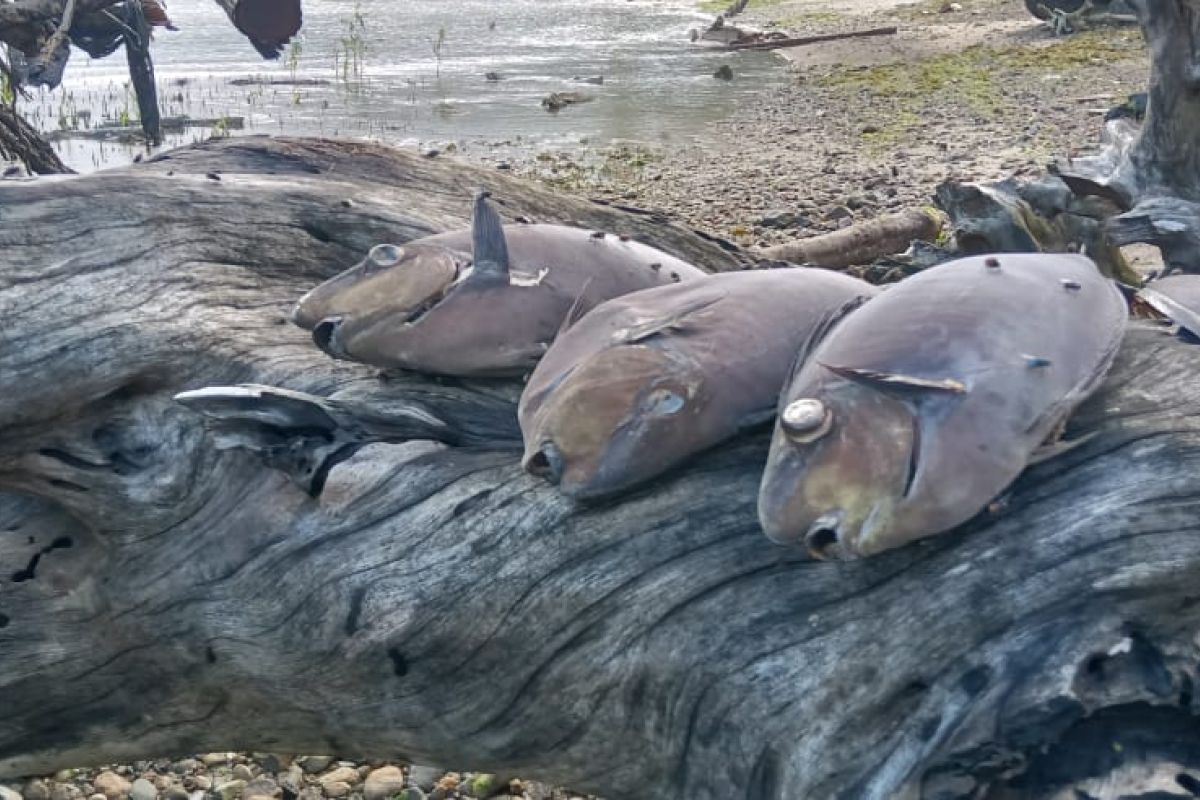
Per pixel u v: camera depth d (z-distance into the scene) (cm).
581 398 171
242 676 198
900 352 160
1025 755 161
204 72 1037
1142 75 753
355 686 191
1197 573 162
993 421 157
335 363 201
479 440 190
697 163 606
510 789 212
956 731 162
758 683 169
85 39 520
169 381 206
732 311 176
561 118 775
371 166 246
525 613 180
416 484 187
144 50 595
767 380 173
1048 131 603
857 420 156
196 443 200
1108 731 162
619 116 773
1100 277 173
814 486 155
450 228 233
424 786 214
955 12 1204
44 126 750
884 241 367
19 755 212
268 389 186
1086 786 159
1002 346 160
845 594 168
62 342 207
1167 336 178
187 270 215
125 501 202
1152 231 264
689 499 176
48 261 211
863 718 166
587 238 195
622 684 177
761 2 1555
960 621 164
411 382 196
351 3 1753
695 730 174
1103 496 164
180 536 199
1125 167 275
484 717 186
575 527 179
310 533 191
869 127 661
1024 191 277
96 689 207
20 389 205
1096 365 164
